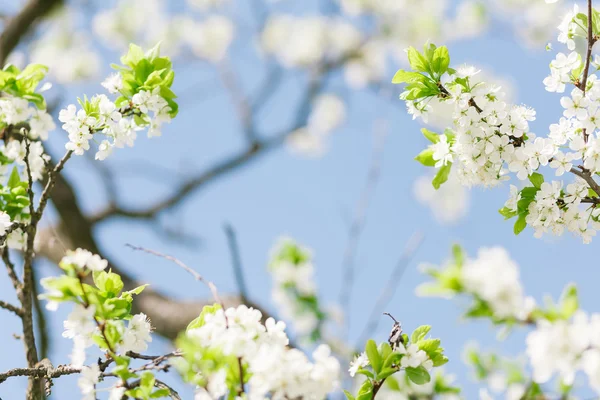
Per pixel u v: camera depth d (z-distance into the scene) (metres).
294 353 2.69
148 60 2.90
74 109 2.87
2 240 2.85
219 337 2.70
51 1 4.72
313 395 2.68
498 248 3.03
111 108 2.87
